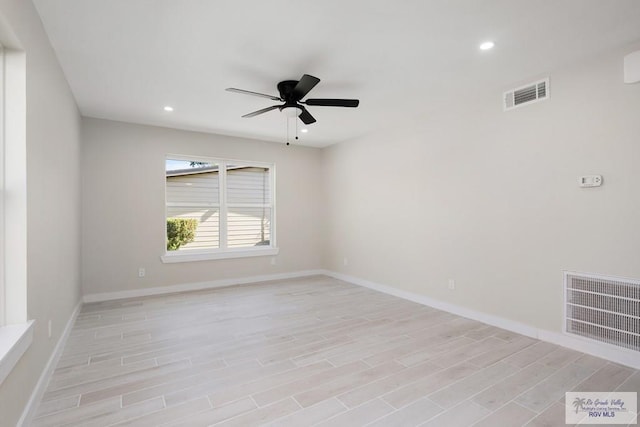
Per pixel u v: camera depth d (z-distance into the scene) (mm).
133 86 3229
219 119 4328
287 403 1996
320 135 5195
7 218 1718
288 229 5828
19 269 1734
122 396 2064
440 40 2414
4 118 1726
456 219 3738
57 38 2340
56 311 2504
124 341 2939
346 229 5543
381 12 2076
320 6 2016
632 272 2439
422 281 4172
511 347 2822
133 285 4512
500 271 3309
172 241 4926
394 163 4590
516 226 3166
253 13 2088
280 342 2939
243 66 2816
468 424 1803
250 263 5457
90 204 4227
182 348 2799
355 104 3012
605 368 2434
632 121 2439
